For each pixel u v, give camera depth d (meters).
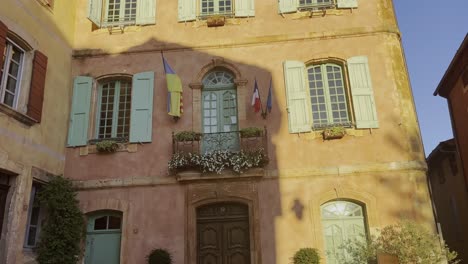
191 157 10.56
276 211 10.38
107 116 11.93
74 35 12.50
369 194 10.31
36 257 9.80
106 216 11.00
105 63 12.15
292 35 11.81
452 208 17.28
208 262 10.43
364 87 11.16
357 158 10.62
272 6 12.23
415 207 10.12
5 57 9.67
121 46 12.23
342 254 10.17
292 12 12.08
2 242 9.01
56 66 11.37
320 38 11.76
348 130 10.83
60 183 10.27
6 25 9.46
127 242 10.48
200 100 11.59
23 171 9.56
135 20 12.55
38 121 10.18
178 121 11.38
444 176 17.80
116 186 10.92
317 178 10.55
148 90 11.70
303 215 10.30
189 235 10.38
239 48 11.89
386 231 9.70
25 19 10.17
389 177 10.41
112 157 11.21
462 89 13.94
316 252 9.85
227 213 10.75
